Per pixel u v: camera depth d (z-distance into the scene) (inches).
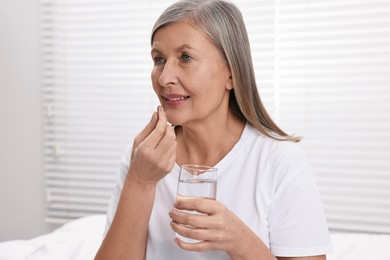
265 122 47.3
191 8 41.8
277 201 43.3
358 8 93.9
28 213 118.1
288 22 98.4
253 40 100.7
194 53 41.2
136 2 107.8
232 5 44.0
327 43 96.0
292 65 98.6
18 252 70.3
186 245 36.8
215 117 45.8
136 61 108.6
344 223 96.6
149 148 39.8
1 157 118.3
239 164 45.7
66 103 113.3
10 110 116.8
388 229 93.9
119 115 110.5
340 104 95.9
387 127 93.2
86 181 113.7
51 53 113.4
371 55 93.7
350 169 95.7
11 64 115.7
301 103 98.4
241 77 44.3
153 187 42.7
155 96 108.0
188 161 48.2
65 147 114.1
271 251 43.3
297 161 44.1
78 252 69.0
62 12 111.9
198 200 35.9
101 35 110.1
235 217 37.4
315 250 42.1
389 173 93.2
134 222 43.2
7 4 114.5
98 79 111.1
